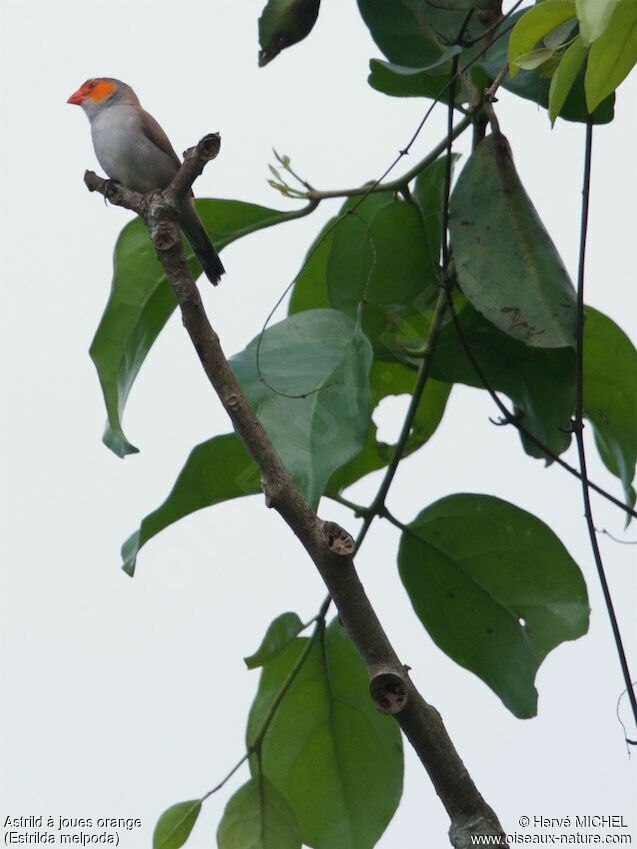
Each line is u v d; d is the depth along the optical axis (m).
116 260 7.09
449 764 4.71
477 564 6.89
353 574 4.66
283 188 7.05
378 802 6.89
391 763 6.89
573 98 6.81
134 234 7.10
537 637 6.79
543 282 6.46
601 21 4.40
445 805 4.77
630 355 7.04
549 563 6.81
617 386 7.13
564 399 6.97
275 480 4.70
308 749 6.91
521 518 6.81
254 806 6.41
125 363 7.09
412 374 7.60
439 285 6.93
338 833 6.88
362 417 5.82
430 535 6.91
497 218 6.65
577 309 6.19
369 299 7.52
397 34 7.13
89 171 7.04
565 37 5.52
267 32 7.02
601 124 6.92
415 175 7.32
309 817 6.92
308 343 6.21
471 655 7.00
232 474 6.39
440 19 7.06
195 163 4.88
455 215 6.74
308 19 6.95
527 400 7.08
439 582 6.97
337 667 6.88
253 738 6.91
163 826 6.21
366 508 6.88
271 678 6.96
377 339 7.21
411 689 4.67
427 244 7.51
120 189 6.88
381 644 4.70
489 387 6.87
